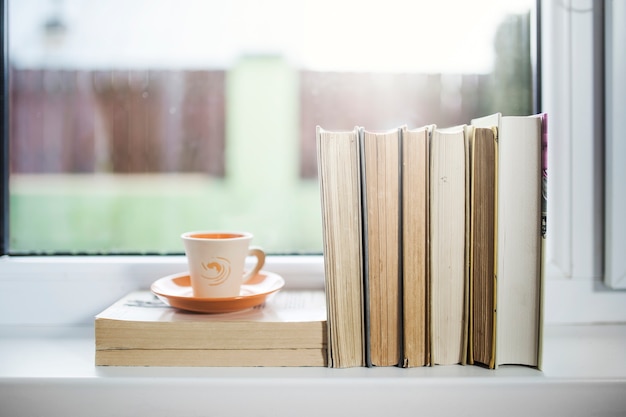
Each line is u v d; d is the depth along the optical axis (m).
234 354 0.51
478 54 0.77
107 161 0.94
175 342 0.51
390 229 0.51
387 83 0.80
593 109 0.67
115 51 0.82
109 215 0.93
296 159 0.96
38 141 0.78
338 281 0.50
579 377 0.49
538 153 0.50
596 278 0.68
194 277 0.55
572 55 0.67
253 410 0.49
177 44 0.83
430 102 0.79
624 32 0.64
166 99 1.03
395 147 0.50
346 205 0.50
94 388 0.48
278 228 0.93
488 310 0.51
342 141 0.50
